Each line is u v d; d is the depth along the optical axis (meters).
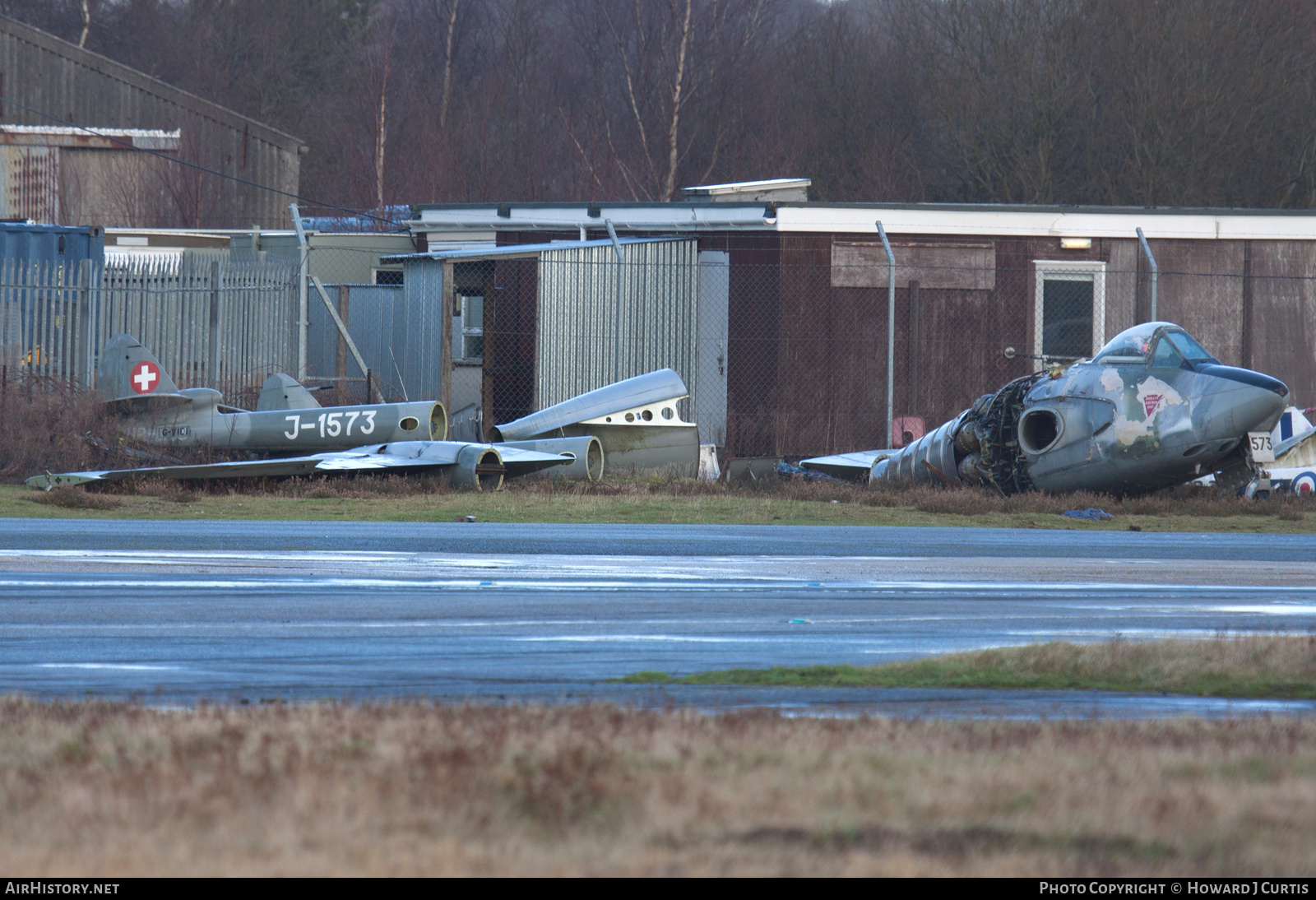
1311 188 171.62
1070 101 174.75
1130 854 14.11
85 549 49.34
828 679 28.30
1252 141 171.88
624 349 108.31
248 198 185.00
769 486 85.50
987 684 27.86
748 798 15.97
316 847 14.14
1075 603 41.59
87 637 32.25
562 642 32.78
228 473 74.25
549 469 84.12
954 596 42.66
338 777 16.95
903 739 19.77
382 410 84.88
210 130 182.38
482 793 16.19
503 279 116.94
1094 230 111.44
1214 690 27.56
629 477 88.25
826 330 109.62
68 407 82.75
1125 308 111.94
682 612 37.97
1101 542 60.38
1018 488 82.50
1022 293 111.31
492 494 75.19
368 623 35.00
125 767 17.64
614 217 116.38
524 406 114.25
